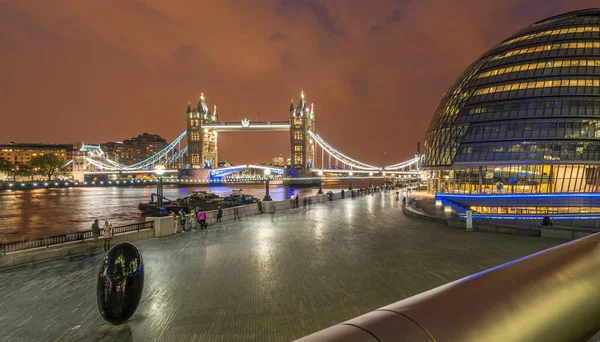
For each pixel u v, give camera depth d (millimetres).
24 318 10172
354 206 46688
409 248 18812
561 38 66750
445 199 58219
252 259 17016
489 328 1394
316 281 13289
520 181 62406
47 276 14750
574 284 1758
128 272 9539
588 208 55375
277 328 9273
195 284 13133
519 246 18797
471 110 68875
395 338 1290
